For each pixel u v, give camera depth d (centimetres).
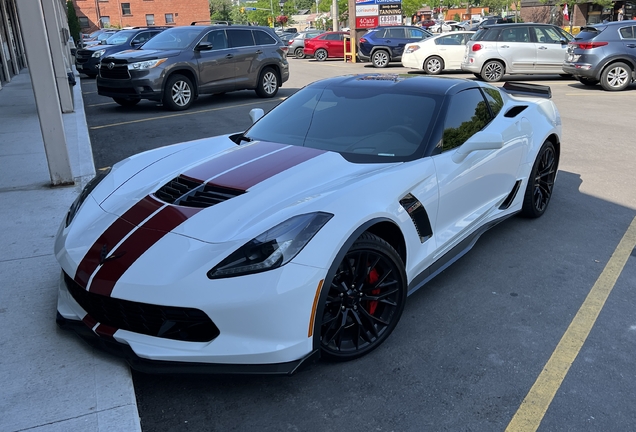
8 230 439
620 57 1289
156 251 252
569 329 321
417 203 312
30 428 228
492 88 455
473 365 286
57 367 267
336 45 2648
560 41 1542
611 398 262
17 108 1066
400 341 307
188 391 264
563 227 482
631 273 395
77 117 940
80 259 265
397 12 2506
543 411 253
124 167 351
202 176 312
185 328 243
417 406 255
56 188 550
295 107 401
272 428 241
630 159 704
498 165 406
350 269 270
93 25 5559
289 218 255
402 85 397
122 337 248
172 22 5775
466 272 396
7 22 1780
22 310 318
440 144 347
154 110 1111
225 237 251
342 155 334
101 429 229
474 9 7912
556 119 509
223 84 1183
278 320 240
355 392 264
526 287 373
